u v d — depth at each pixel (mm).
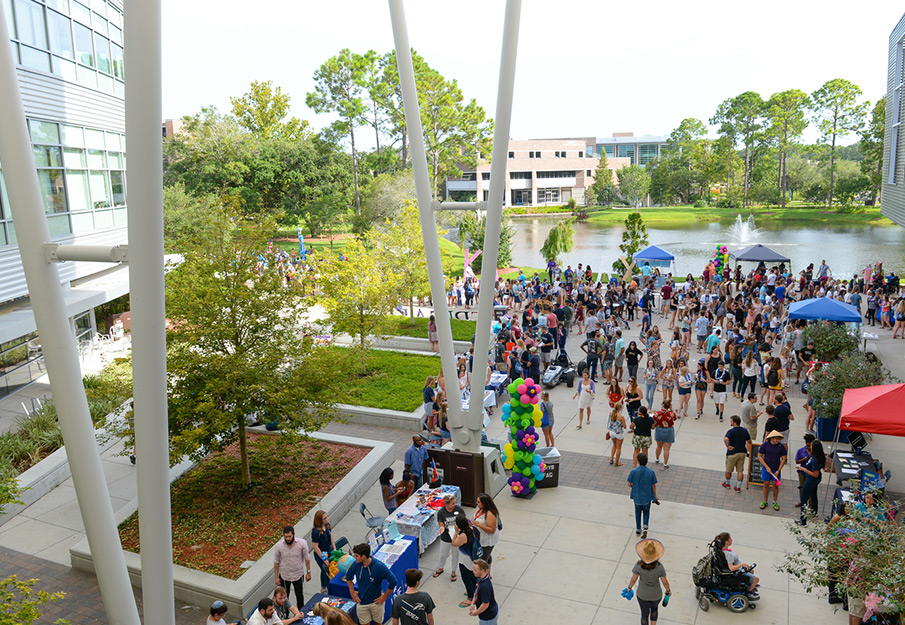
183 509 13922
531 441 14359
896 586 7988
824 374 16703
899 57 38812
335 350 21281
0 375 21250
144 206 7605
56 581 12125
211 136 69938
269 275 14469
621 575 11602
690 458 16438
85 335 27750
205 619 10789
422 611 8938
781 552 12102
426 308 36438
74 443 8289
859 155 149375
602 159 131125
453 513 11672
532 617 10492
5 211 19484
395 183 63031
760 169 123062
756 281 35562
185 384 13703
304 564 10375
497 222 14125
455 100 64188
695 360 25391
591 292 33750
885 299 30828
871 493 10430
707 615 10398
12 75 7867
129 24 7258
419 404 20125
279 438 14109
